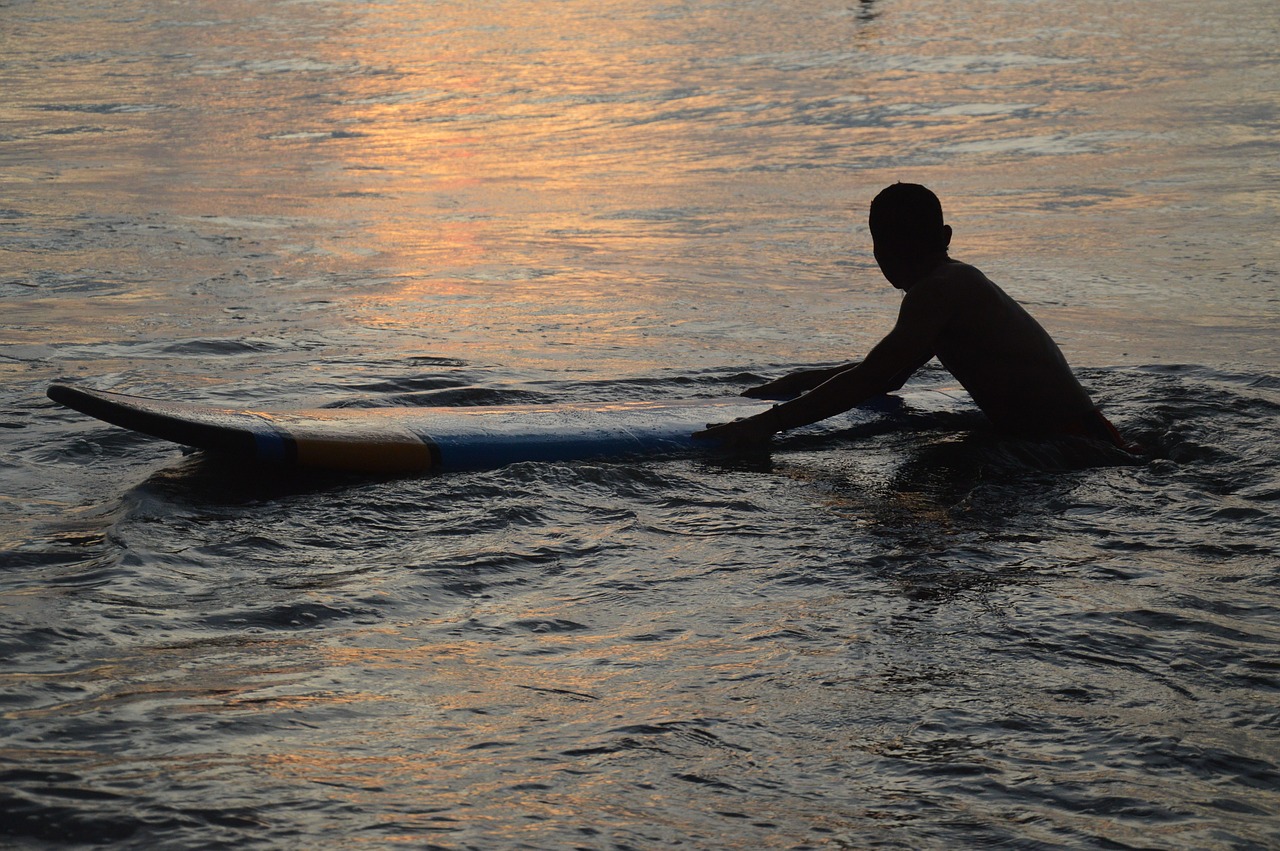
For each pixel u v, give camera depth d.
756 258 14.04
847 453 6.39
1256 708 3.38
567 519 5.16
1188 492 5.59
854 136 22.83
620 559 4.64
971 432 6.77
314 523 5.02
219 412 6.00
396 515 5.16
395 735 3.05
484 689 3.38
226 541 4.75
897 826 2.70
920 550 4.76
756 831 2.65
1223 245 14.42
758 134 23.28
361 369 8.57
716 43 35.38
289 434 5.77
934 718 3.26
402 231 15.58
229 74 31.09
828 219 16.30
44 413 6.99
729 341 9.96
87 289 11.86
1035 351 6.54
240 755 2.88
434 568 4.47
